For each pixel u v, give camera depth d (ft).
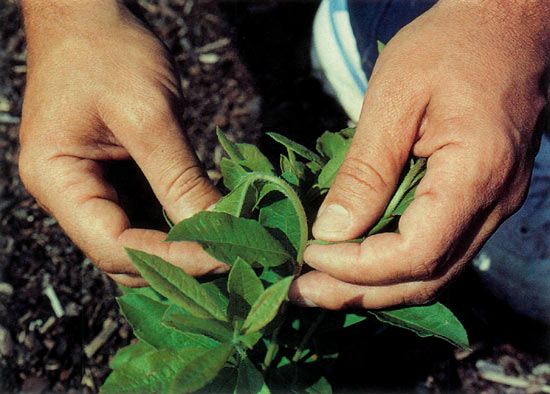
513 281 1.71
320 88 2.21
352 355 1.66
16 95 2.19
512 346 1.71
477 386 1.65
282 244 1.12
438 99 1.12
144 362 1.03
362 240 1.15
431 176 1.09
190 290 0.99
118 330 1.76
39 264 1.85
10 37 2.31
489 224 1.17
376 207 1.12
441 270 1.14
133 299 1.14
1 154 2.05
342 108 2.15
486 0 1.19
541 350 1.70
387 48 1.21
